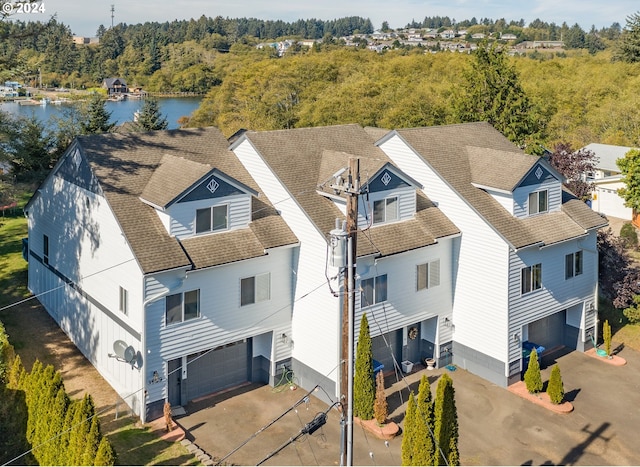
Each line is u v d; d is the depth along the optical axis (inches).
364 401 994.1
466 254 1166.3
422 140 1270.9
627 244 1870.1
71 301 1213.1
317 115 3299.7
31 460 839.1
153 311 958.4
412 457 772.0
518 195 1158.3
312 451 929.5
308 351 1088.8
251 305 1066.1
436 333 1188.5
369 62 4918.8
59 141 2407.7
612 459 925.8
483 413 1045.2
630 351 1299.2
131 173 1101.1
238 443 940.0
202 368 1068.5
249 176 1196.5
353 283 650.8
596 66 4269.2
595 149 2549.2
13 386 924.0
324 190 1107.3
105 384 1072.2
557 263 1202.6
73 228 1176.8
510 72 2026.3
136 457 879.1
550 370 1207.6
